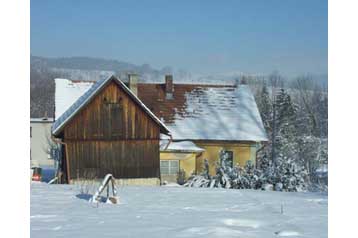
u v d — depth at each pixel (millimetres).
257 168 23703
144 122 25781
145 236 6867
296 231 7371
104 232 7168
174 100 34250
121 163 25359
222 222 8383
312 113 56875
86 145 24984
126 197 12773
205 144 31766
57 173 27547
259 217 9219
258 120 33312
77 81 34219
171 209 10328
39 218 8609
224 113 33594
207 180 22312
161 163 29766
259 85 74250
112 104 25391
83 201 11430
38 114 82188
